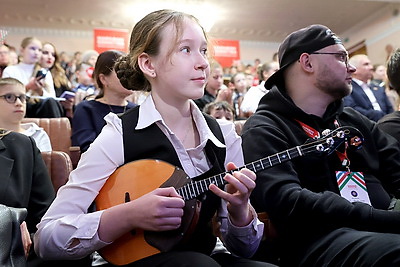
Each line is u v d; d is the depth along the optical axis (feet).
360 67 11.41
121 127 3.08
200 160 3.14
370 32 26.76
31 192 4.02
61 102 10.42
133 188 2.90
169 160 3.02
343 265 3.12
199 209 2.87
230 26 27.63
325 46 4.28
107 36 20.93
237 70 22.59
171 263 2.53
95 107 7.55
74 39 27.17
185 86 2.95
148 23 3.11
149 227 2.62
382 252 2.88
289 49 4.49
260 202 3.69
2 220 2.51
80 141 7.23
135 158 3.02
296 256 3.65
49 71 11.34
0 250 2.43
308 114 4.28
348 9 25.40
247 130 4.23
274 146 3.94
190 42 2.98
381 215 3.18
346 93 4.35
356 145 3.12
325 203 3.31
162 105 3.16
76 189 2.87
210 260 2.57
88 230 2.68
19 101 6.09
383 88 11.48
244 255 3.25
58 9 24.21
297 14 25.88
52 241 2.74
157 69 3.05
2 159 3.86
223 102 8.34
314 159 3.94
